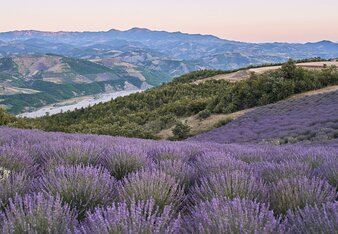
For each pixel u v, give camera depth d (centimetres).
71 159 564
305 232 238
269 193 373
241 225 221
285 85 5572
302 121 3011
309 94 5422
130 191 351
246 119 4231
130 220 236
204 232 226
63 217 260
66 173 397
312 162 636
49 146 726
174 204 340
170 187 389
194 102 7056
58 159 574
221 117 5644
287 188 360
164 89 10962
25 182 394
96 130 5197
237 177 384
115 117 7981
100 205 340
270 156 781
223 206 259
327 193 360
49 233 237
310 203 329
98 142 999
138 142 1112
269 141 2419
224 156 603
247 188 369
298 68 6128
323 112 3241
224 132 3559
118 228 226
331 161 542
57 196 278
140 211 249
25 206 277
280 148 1045
